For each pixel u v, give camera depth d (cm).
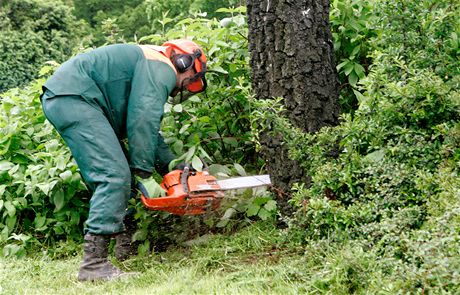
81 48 707
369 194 444
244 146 670
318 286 382
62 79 492
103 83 496
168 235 589
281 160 535
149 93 485
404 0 496
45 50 2381
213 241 549
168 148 574
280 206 541
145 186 493
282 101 528
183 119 652
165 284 440
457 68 504
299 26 520
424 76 450
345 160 469
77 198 636
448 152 434
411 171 437
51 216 646
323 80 530
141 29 2917
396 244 381
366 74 675
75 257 581
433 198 389
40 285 490
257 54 539
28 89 707
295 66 521
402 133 455
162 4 2272
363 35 658
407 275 328
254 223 576
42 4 2464
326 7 537
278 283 406
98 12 3225
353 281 372
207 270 480
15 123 652
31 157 655
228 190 530
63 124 488
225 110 658
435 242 330
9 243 631
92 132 484
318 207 440
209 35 668
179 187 497
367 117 480
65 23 2519
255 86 546
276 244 511
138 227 587
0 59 2239
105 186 483
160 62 500
